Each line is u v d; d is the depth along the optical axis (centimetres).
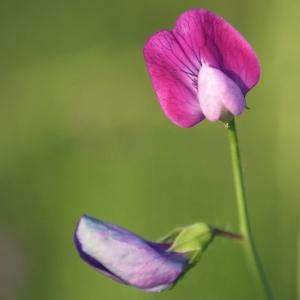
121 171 43
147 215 42
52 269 43
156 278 28
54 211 43
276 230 41
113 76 46
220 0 45
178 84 29
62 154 44
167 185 42
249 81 28
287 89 42
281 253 41
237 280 40
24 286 42
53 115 45
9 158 45
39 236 43
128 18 46
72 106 45
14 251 43
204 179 43
